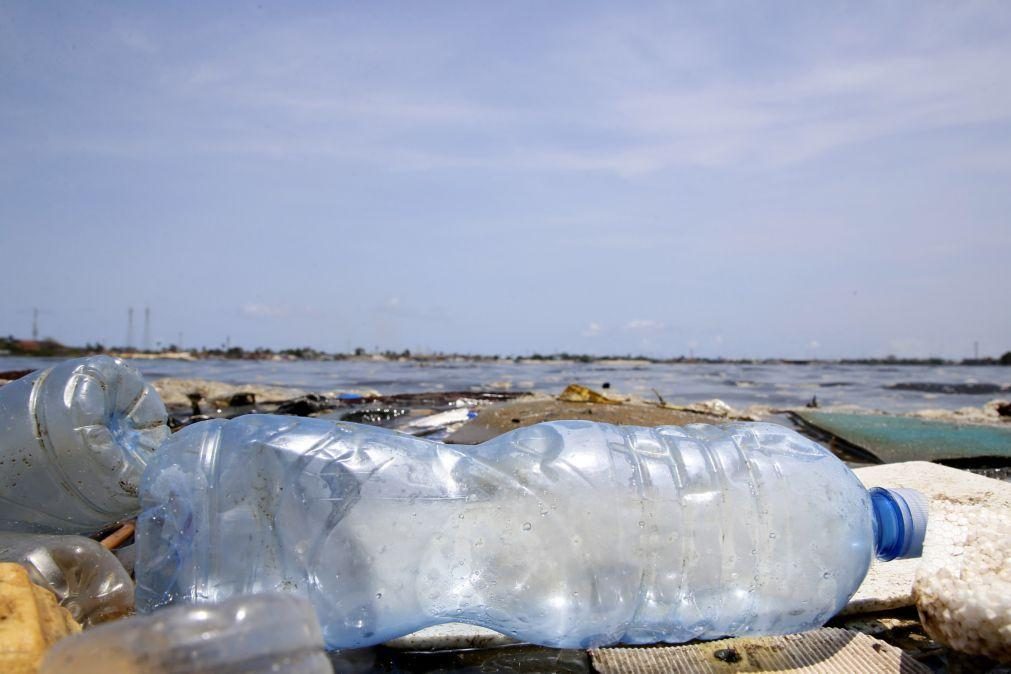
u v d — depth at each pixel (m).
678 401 2.21
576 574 0.38
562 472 0.39
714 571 0.38
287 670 0.23
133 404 0.47
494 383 3.20
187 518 0.36
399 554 0.38
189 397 1.33
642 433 0.41
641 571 0.38
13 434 0.43
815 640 0.39
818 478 0.39
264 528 0.37
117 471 0.44
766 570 0.38
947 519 0.53
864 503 0.39
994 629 0.33
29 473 0.43
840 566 0.38
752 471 0.39
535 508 0.39
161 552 0.36
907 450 0.96
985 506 0.56
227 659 0.22
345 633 0.37
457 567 0.39
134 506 0.45
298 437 0.39
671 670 0.37
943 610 0.35
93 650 0.22
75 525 0.45
